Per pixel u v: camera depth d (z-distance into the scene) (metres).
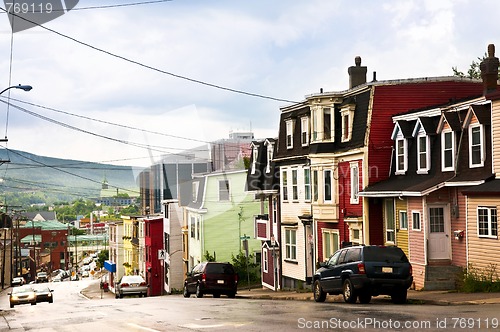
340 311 17.06
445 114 28.03
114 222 92.00
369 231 32.50
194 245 54.75
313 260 38.25
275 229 44.25
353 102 34.66
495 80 27.66
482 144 26.08
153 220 66.25
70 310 25.36
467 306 17.81
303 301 25.33
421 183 28.86
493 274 24.58
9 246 93.62
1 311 29.66
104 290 78.62
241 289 47.69
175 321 16.89
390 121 33.06
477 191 25.08
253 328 13.89
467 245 26.36
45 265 144.25
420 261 28.09
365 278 20.36
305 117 38.78
